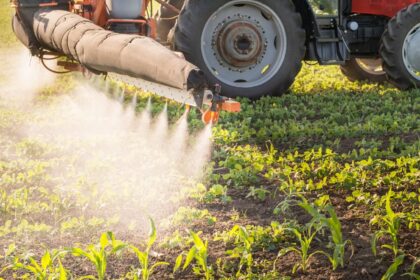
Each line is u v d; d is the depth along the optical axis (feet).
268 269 16.47
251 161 24.67
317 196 21.22
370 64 42.83
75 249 15.53
